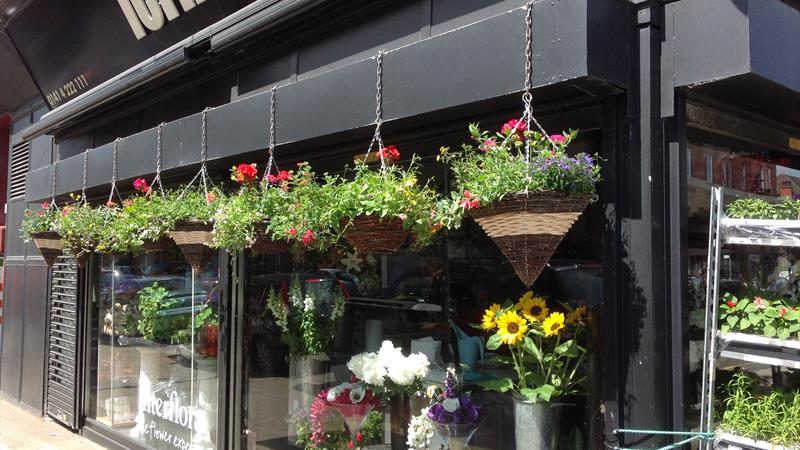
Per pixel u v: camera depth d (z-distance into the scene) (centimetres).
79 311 650
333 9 363
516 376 304
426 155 338
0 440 620
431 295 348
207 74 464
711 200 243
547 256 222
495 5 291
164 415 538
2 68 746
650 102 247
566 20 239
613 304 252
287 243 342
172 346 536
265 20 378
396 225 276
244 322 465
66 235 508
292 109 364
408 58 302
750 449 230
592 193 226
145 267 577
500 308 310
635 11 253
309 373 427
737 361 273
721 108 278
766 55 236
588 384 272
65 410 660
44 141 736
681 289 246
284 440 434
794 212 259
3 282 830
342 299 407
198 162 429
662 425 241
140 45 543
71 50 619
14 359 789
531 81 249
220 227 344
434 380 346
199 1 457
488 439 314
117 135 585
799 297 290
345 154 386
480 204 231
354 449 390
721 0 235
